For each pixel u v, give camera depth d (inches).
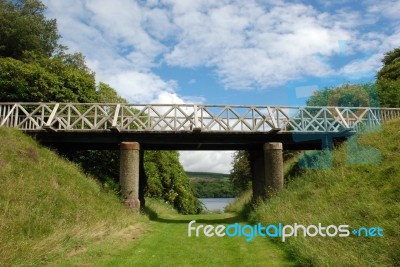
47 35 1439.5
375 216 314.0
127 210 536.4
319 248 285.1
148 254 331.3
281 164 584.1
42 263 268.4
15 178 406.3
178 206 1245.1
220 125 577.9
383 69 1064.8
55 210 380.2
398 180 360.2
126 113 896.9
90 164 770.2
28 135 570.6
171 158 1261.1
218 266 295.4
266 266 291.7
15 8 1409.9
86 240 337.1
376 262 241.9
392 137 487.5
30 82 787.4
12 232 294.5
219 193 3838.6
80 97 846.5
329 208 380.5
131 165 572.1
